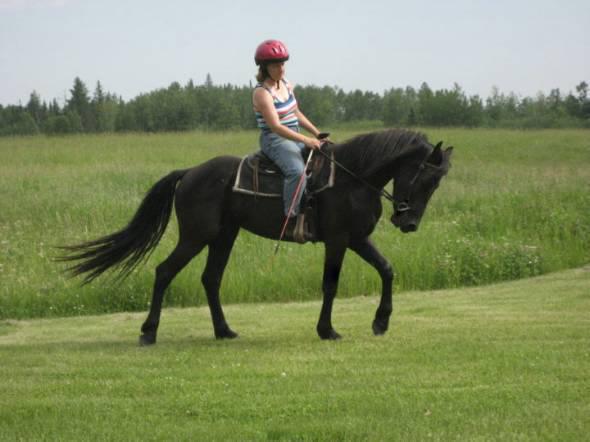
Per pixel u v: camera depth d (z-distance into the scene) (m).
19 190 20.48
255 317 10.33
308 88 77.00
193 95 66.12
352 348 7.94
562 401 6.00
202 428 5.61
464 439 5.24
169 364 7.53
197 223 8.55
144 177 23.52
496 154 33.59
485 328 8.88
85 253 8.80
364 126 63.00
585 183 20.52
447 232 15.27
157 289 8.68
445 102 65.88
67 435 5.55
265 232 8.55
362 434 5.38
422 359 7.37
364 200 8.19
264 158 8.48
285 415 5.82
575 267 13.96
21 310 11.09
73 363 7.63
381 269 8.50
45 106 88.06
